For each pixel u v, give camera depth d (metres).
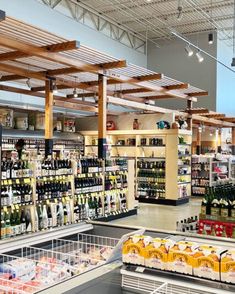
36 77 8.55
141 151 12.95
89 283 1.78
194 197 13.85
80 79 9.73
